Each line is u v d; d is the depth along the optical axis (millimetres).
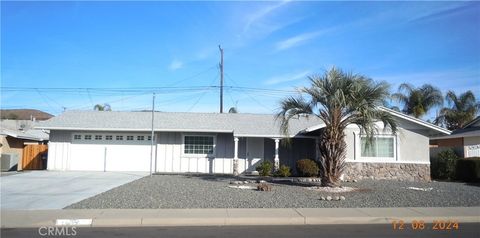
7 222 11398
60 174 25141
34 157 30172
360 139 24297
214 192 17328
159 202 14672
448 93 43031
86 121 28812
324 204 14500
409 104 42156
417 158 24422
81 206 13891
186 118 30172
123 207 13711
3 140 30703
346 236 10023
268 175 25734
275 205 14211
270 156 28734
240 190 18156
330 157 19359
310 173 24812
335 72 18938
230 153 28812
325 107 19547
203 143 28828
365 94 18656
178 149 28703
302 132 26406
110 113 30719
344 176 23969
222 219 11859
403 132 24375
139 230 10820
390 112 24062
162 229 10961
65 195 16516
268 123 29562
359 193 17609
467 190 19047
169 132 28734
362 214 12570
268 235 10133
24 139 33594
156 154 28609
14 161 29250
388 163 24250
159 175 25641
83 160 28359
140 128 27938
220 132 28391
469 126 33375
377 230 10828
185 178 23641
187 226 11438
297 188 19125
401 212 12992
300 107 19875
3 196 16219
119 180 22094
